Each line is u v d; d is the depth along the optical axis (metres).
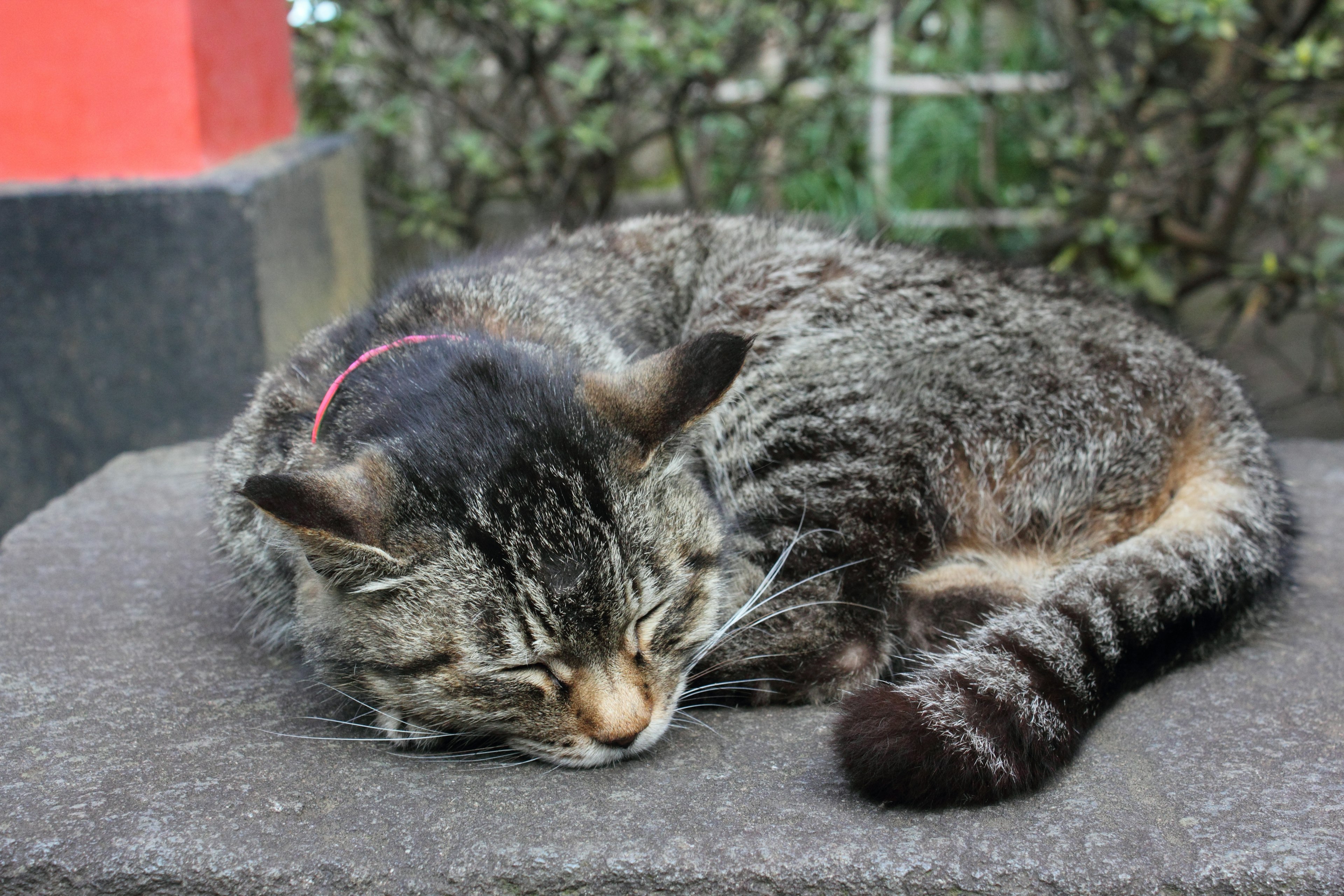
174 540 0.84
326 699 0.69
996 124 1.64
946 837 0.61
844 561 0.72
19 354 1.05
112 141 1.03
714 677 0.71
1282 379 1.63
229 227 1.02
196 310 1.04
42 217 1.01
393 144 1.66
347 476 0.63
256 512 0.71
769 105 1.45
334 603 0.65
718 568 0.69
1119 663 0.68
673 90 1.41
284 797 0.63
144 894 0.61
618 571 0.64
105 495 0.90
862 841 0.61
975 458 0.73
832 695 0.71
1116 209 1.35
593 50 1.36
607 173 1.44
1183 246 1.33
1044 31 1.64
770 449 0.75
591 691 0.64
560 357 0.71
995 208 1.60
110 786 0.64
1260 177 1.63
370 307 0.77
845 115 1.58
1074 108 1.46
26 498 1.09
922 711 0.63
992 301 0.76
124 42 1.01
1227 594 0.71
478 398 0.66
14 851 0.61
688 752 0.66
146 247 1.02
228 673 0.71
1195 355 0.77
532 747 0.65
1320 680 0.70
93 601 0.77
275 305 1.09
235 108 1.14
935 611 0.72
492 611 0.63
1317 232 1.54
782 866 0.60
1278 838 0.61
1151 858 0.60
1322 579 0.78
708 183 1.65
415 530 0.63
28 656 0.72
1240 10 1.09
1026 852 0.60
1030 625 0.67
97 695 0.69
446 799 0.63
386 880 0.60
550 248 0.85
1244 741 0.66
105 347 1.05
